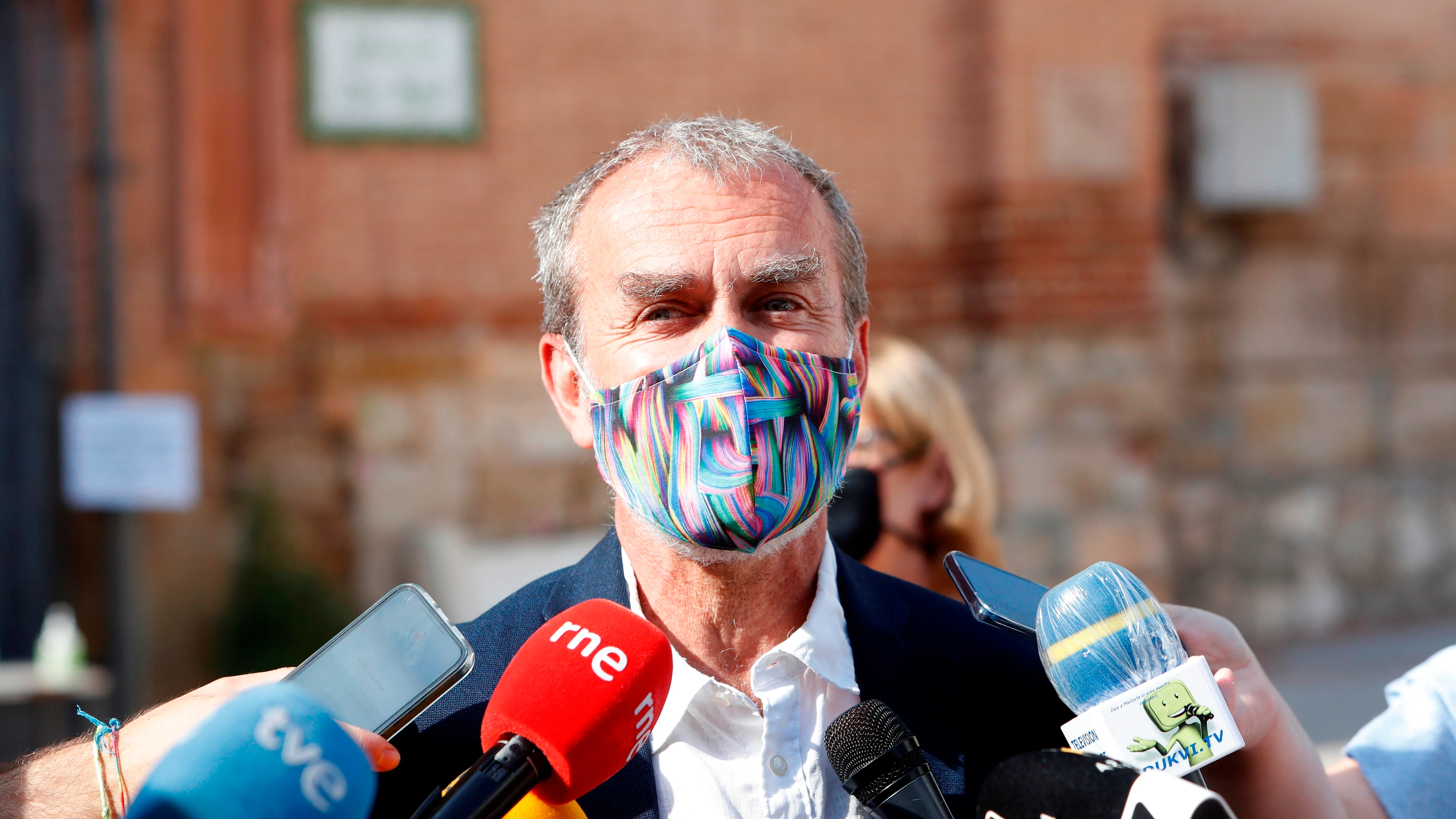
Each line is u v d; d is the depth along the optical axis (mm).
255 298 5926
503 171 6156
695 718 1467
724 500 1381
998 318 6430
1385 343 7578
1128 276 6566
